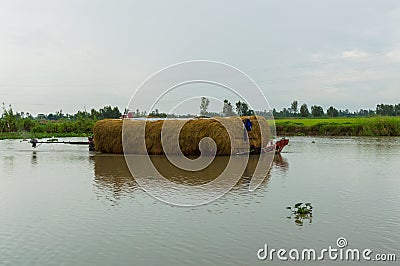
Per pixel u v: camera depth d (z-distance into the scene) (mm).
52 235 6445
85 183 11250
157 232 6520
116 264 5207
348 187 10375
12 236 6422
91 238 6266
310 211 7773
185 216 7496
